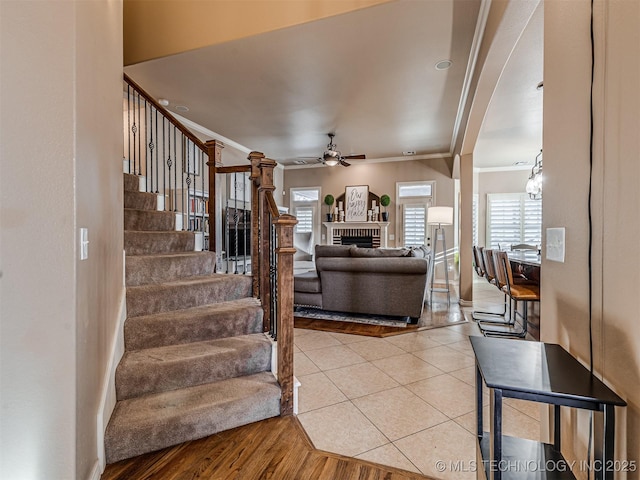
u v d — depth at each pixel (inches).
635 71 31.7
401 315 163.8
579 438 43.3
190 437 68.7
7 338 45.3
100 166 62.1
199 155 206.5
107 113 67.8
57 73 46.7
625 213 33.5
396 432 73.2
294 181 346.6
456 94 171.6
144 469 60.7
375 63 139.9
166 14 123.6
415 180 306.3
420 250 196.4
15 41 45.1
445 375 103.0
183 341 87.0
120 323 77.9
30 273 45.9
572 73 45.1
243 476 59.6
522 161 295.3
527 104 177.6
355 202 323.6
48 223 46.5
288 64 140.9
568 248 46.4
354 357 118.2
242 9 113.6
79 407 49.2
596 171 39.0
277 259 79.9
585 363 41.7
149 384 73.8
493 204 317.4
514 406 85.9
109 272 69.7
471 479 59.0
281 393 78.8
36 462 46.3
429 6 104.6
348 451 66.7
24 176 45.5
